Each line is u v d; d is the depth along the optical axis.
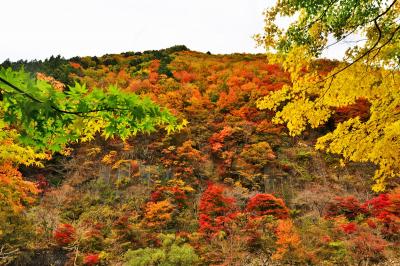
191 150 32.09
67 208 26.47
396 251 16.45
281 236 16.61
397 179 27.95
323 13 3.82
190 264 15.64
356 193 27.55
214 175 32.09
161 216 22.34
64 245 17.17
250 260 16.88
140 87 47.66
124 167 32.03
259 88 44.66
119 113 2.57
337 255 16.42
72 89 2.28
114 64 68.38
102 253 16.92
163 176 31.20
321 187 28.36
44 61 57.09
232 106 41.66
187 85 49.94
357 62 4.05
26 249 16.44
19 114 2.38
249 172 30.91
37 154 5.95
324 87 4.25
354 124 4.19
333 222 20.06
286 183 30.33
